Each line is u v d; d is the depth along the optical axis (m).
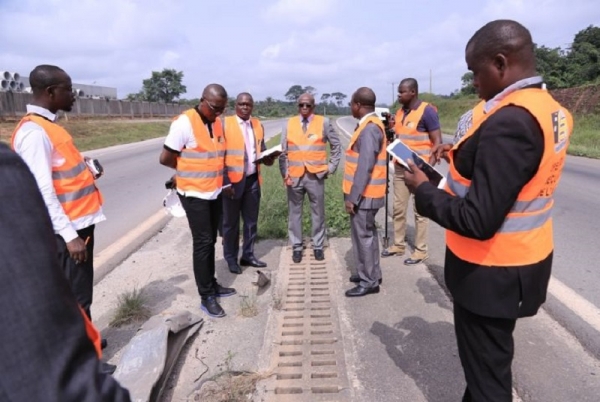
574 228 5.95
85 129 23.88
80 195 2.82
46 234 0.72
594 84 24.44
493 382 1.80
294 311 3.54
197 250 3.49
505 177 1.47
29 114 2.64
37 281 0.67
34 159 2.47
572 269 4.44
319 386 2.58
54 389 0.64
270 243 5.47
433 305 3.66
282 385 2.59
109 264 4.64
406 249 5.14
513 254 1.62
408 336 3.17
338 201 7.00
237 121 4.42
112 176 11.12
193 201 3.44
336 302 3.71
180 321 3.05
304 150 4.61
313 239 4.86
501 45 1.60
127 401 0.76
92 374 0.71
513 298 1.66
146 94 58.81
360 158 3.65
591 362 2.81
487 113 1.65
